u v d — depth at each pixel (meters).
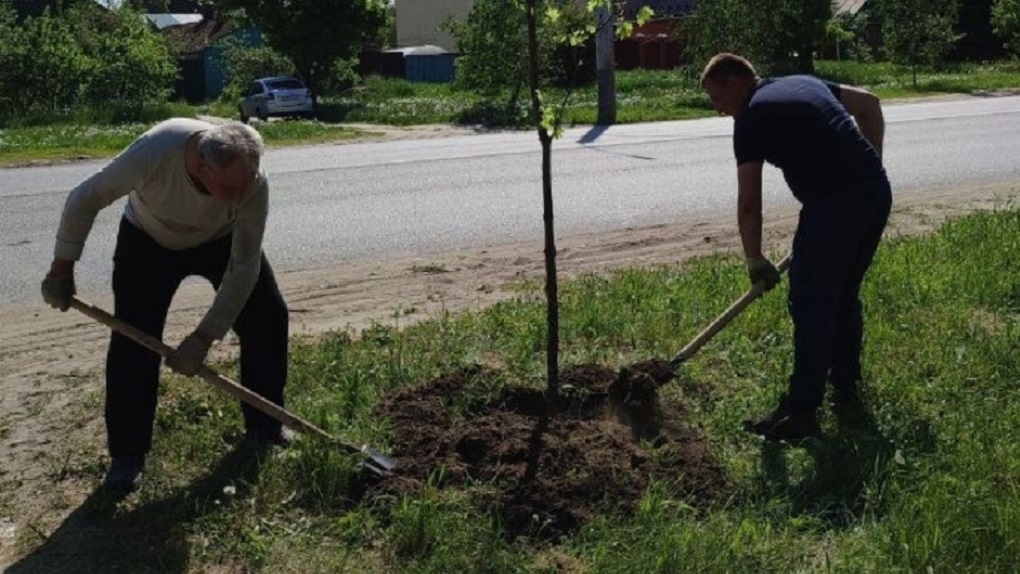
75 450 4.65
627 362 5.49
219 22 54.94
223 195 3.80
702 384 5.17
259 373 4.55
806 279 4.57
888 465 4.26
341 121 29.61
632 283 6.91
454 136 20.70
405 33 59.53
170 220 4.07
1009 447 4.38
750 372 5.38
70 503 4.23
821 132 4.47
